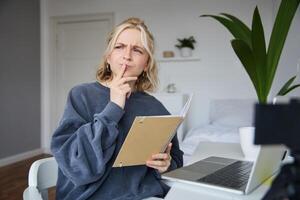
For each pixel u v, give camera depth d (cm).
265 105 36
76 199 83
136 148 77
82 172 75
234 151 138
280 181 39
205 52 349
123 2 379
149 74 104
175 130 84
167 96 319
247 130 123
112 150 80
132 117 94
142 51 93
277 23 127
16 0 362
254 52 123
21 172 323
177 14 357
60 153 77
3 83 347
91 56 399
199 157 124
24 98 383
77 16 400
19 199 245
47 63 417
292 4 125
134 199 85
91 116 89
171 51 359
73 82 411
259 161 72
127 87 83
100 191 85
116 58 92
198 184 85
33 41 395
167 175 92
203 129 278
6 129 355
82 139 77
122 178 88
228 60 341
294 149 36
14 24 360
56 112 420
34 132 404
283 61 282
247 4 330
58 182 90
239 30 136
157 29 366
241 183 84
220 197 77
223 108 330
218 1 340
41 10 408
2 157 351
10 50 355
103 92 94
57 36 413
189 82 358
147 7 369
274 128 35
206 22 346
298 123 36
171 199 76
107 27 388
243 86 337
